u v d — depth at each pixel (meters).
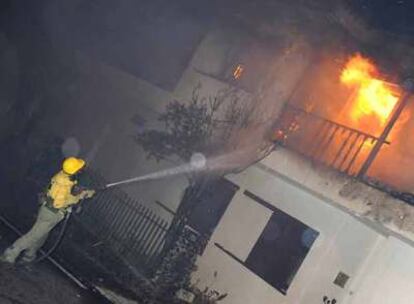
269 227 12.06
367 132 13.45
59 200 7.91
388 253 10.21
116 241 12.47
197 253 12.55
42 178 14.91
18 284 7.61
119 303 9.16
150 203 14.75
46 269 8.71
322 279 10.75
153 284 11.20
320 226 11.25
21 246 8.03
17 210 11.55
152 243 13.19
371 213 10.49
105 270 10.51
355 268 10.41
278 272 11.44
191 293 11.70
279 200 12.13
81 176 14.00
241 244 12.25
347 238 10.78
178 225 12.27
